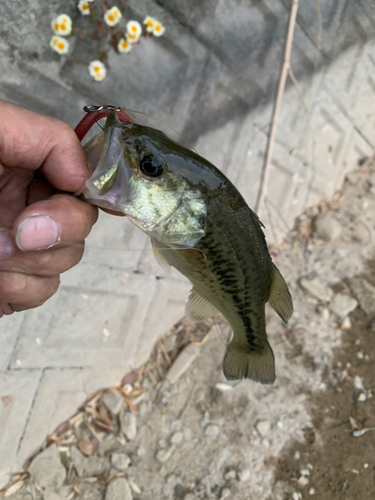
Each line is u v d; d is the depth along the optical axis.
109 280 0.32
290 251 0.50
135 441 0.35
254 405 0.37
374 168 0.61
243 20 0.30
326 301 0.45
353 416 0.37
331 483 0.33
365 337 0.42
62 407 0.34
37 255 0.15
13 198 0.17
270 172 0.44
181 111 0.29
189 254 0.17
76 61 0.22
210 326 0.42
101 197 0.15
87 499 0.31
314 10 0.36
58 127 0.15
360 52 0.46
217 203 0.16
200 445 0.34
